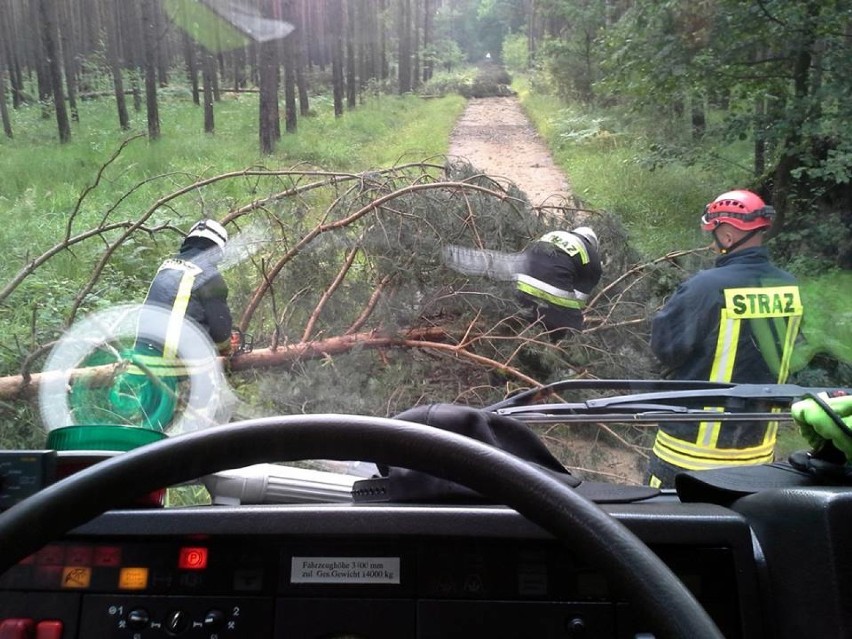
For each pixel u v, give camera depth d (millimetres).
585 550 1114
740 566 1483
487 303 5543
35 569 1496
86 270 7734
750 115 10906
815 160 9977
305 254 5895
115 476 1178
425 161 7258
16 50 28688
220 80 27844
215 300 4992
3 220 10531
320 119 24047
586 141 18625
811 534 1436
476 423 1709
